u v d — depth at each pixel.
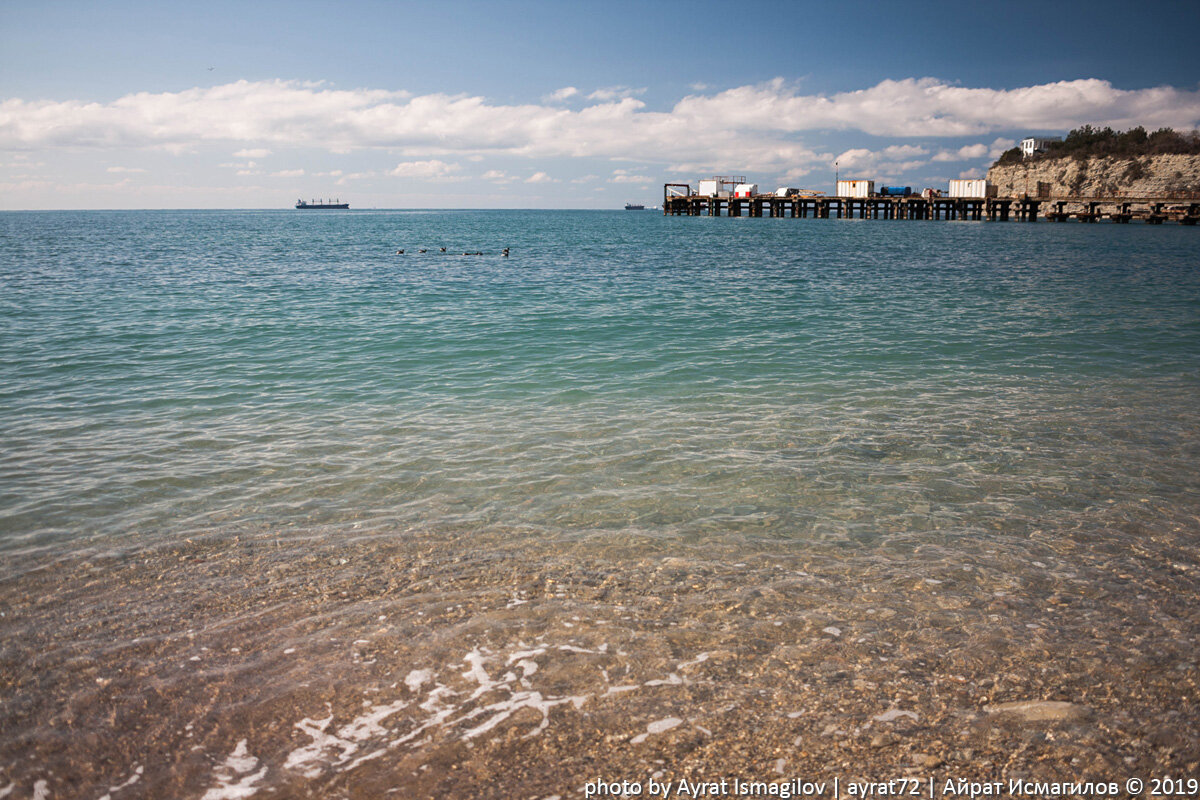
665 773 3.78
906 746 3.97
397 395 11.46
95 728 4.07
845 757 3.90
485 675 4.54
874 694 4.39
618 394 11.52
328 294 24.17
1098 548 6.33
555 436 9.36
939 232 70.69
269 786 3.66
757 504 7.25
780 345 15.45
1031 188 113.56
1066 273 31.03
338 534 6.57
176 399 11.20
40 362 13.69
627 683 4.48
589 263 37.50
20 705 4.25
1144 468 8.25
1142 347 15.20
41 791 3.62
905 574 5.87
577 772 3.77
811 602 5.44
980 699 4.35
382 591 5.57
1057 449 8.89
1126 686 4.46
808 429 9.67
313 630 5.03
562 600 5.44
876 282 28.00
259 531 6.63
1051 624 5.16
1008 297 23.31
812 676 4.56
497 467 8.25
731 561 6.08
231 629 5.05
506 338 16.25
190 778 3.71
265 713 4.19
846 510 7.12
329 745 3.94
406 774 3.74
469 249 49.91
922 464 8.38
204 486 7.69
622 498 7.39
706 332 17.00
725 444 9.04
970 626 5.12
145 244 56.16
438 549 6.27
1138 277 29.14
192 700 4.30
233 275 30.83
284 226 107.94
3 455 8.62
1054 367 13.44
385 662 4.67
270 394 11.52
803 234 69.44
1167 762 3.85
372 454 8.67
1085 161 105.44
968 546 6.37
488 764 3.82
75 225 113.38
